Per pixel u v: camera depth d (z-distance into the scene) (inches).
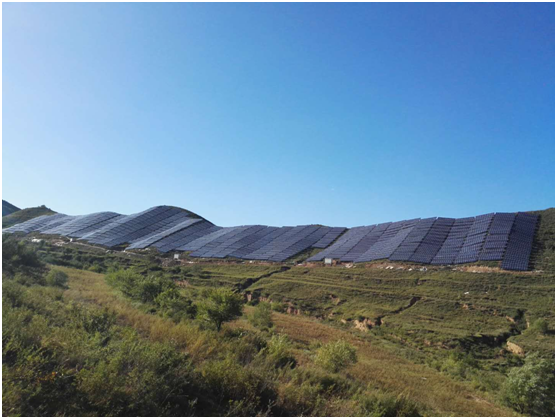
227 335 911.7
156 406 375.9
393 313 2112.5
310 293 2652.6
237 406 416.2
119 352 450.3
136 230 5216.5
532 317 1797.5
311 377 625.3
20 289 749.3
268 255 3818.9
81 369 404.8
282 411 456.1
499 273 2340.1
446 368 1267.2
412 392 765.3
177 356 477.7
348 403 537.6
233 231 4867.1
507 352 1558.8
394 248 3169.3
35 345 433.7
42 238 4682.6
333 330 1728.6
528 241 2674.7
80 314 660.1
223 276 3289.9
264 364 644.7
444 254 2854.3
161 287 1462.8
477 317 1904.5
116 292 1476.4
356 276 2834.6
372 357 1246.3
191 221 5556.1
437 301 2150.6
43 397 348.2
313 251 3870.6
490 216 3211.1
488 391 997.8
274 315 1927.9
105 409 356.2
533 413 848.3
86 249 4242.1
